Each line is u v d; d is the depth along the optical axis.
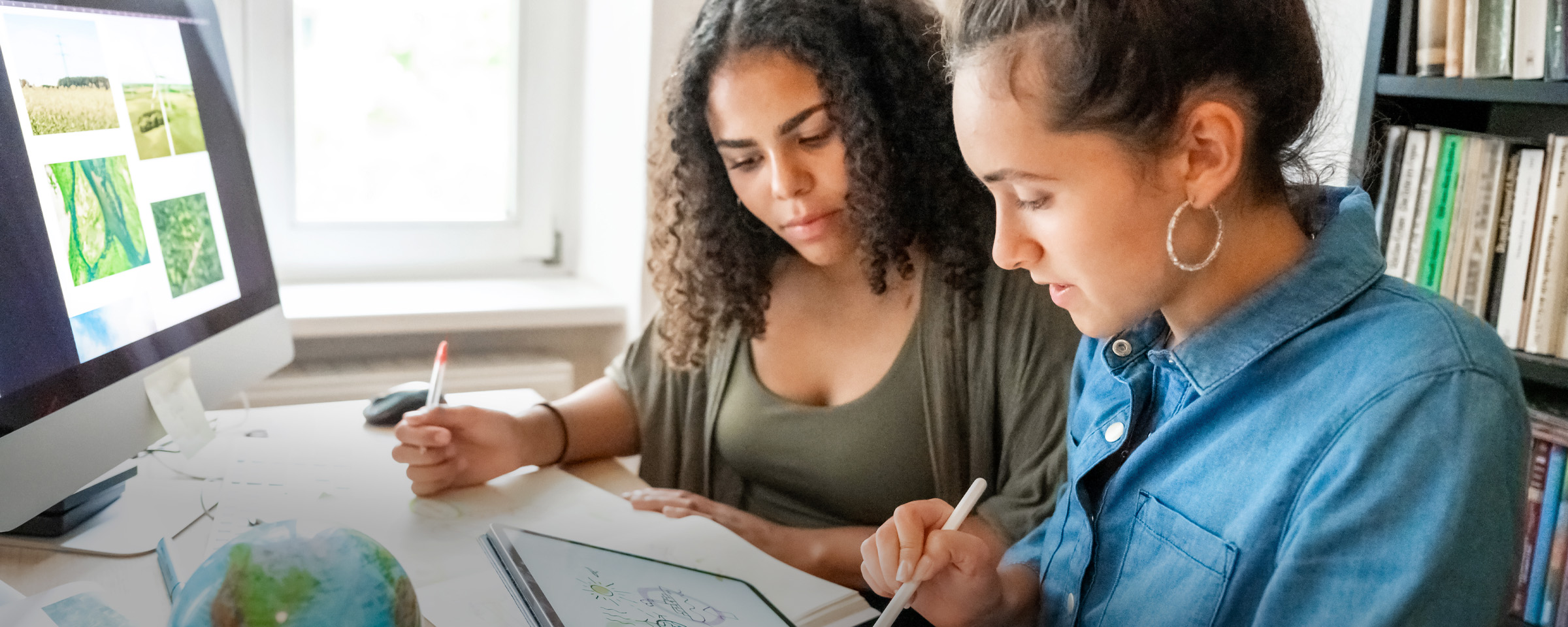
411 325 1.78
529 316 1.87
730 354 1.25
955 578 0.78
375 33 1.94
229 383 1.04
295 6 1.86
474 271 2.09
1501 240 1.13
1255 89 0.62
